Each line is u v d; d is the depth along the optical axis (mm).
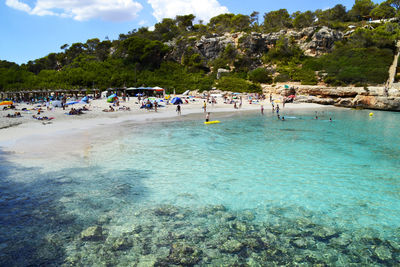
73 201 9695
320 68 79250
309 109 48750
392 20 95312
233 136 22734
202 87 79625
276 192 10680
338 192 10648
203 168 13766
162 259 6508
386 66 70750
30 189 10688
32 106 44719
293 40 97625
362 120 33750
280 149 18047
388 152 17188
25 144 18109
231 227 8070
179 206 9461
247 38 98375
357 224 8219
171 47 109875
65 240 7242
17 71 90250
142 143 19547
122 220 8414
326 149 18062
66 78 83000
